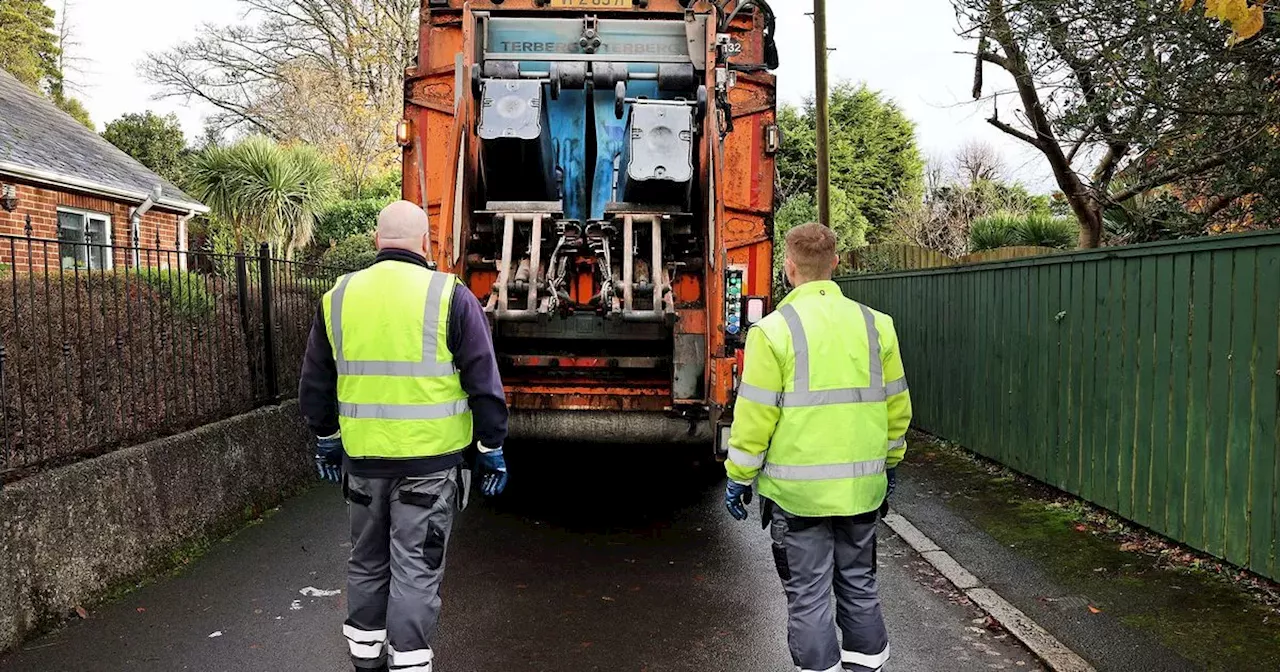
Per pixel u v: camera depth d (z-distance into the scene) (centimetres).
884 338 301
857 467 289
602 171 571
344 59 2984
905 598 428
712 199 499
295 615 397
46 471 394
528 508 590
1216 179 608
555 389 527
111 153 1496
